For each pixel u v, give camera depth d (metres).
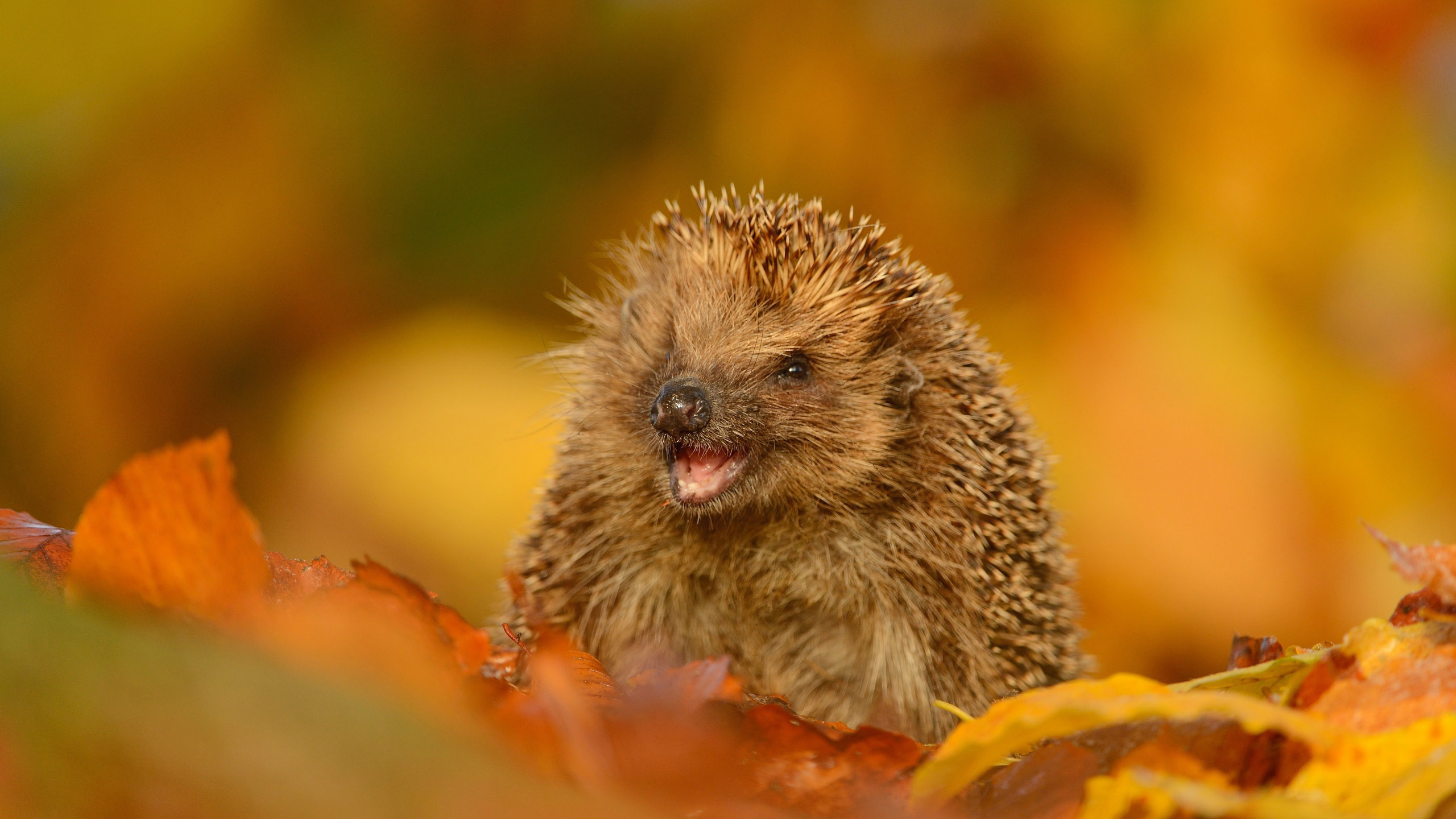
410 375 11.62
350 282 13.20
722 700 3.22
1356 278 12.46
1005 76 12.37
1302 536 11.30
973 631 6.49
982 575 6.49
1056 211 12.30
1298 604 11.23
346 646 2.63
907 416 6.98
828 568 6.71
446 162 13.25
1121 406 11.51
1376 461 11.84
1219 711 2.57
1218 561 11.12
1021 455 6.99
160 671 1.90
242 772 1.88
